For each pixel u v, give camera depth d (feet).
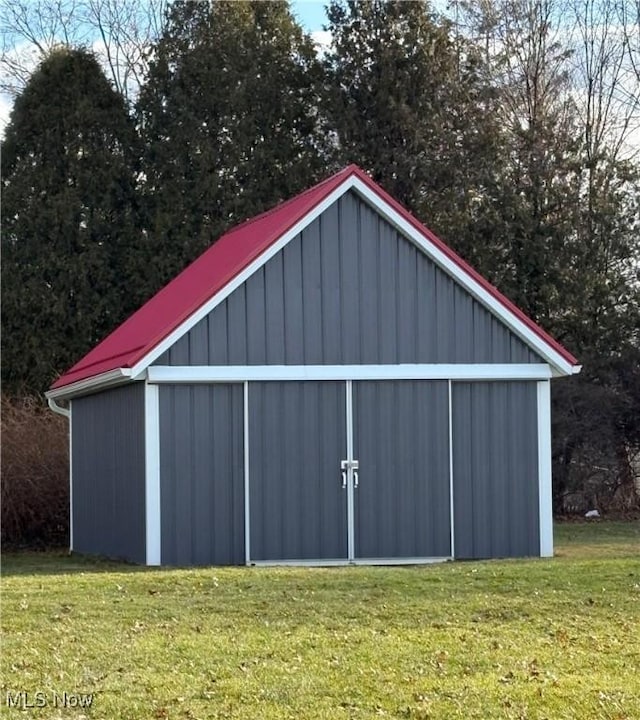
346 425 62.08
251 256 60.75
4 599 45.21
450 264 62.59
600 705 33.04
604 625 42.01
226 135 114.62
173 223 111.65
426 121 112.37
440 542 62.75
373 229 62.64
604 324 105.19
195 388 60.90
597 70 123.03
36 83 113.70
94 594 46.26
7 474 81.56
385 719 31.53
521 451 64.03
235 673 35.35
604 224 107.86
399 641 39.09
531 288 107.96
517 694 33.65
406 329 62.75
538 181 109.19
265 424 61.41
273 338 61.31
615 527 87.56
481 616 42.98
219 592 46.68
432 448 62.90
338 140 115.96
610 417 102.12
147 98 115.85
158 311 70.64
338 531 61.82
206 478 60.90
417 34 114.21
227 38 116.06
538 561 58.03
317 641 38.99
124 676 35.06
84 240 110.83
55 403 82.79
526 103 121.08
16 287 109.60
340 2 116.57
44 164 112.78
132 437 63.36
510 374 63.52
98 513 70.49
